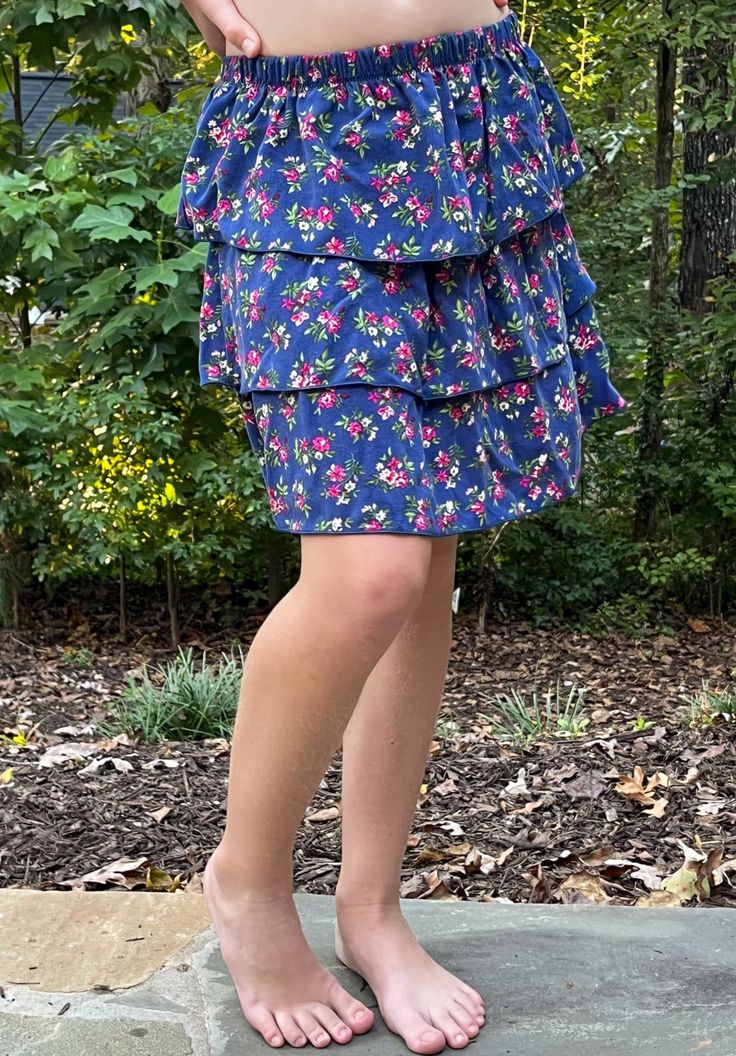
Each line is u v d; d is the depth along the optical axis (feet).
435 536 4.33
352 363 4.11
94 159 18.83
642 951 5.60
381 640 4.21
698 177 22.30
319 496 4.14
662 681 18.75
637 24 20.90
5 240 17.56
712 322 22.34
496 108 4.54
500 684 18.62
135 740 13.37
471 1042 4.76
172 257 18.21
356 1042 4.78
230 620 21.04
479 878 8.21
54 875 8.19
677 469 23.08
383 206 4.24
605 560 22.58
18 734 14.01
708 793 9.99
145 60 19.40
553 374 4.83
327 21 4.29
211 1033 4.86
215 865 4.89
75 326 18.65
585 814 9.55
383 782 5.10
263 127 4.48
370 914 5.18
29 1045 4.78
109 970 5.49
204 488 18.29
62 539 20.18
